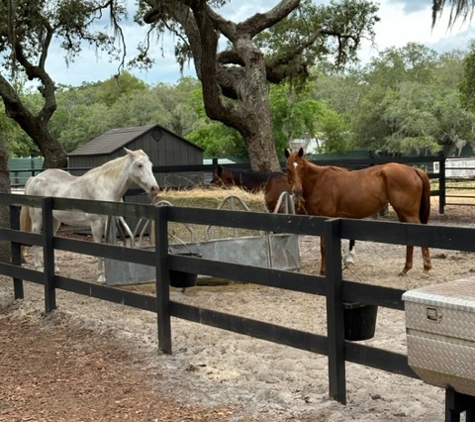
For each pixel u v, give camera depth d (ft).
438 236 12.46
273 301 26.58
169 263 18.95
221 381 16.56
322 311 24.52
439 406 14.17
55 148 55.57
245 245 30.04
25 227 34.37
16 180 94.63
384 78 233.76
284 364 17.71
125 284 28.35
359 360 14.06
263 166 53.21
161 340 19.11
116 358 18.90
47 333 22.16
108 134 59.26
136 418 14.33
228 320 17.08
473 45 119.14
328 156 138.21
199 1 44.09
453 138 187.32
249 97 52.85
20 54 55.47
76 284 22.98
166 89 225.76
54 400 15.69
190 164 56.13
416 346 10.09
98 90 233.35
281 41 65.41
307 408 14.29
